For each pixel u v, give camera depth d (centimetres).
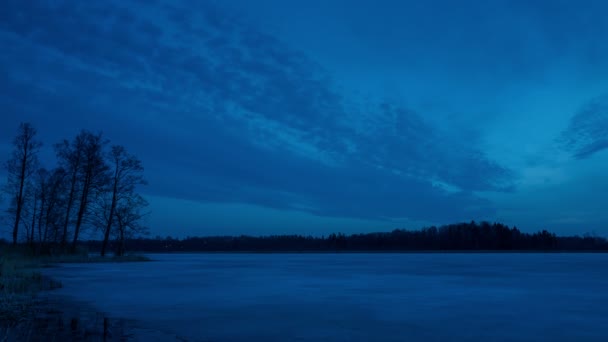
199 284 2381
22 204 4628
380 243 18350
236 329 1159
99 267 3866
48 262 4388
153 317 1321
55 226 4866
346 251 18100
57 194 4834
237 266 4588
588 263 5491
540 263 5512
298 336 1085
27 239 4709
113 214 5222
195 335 1082
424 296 1869
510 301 1719
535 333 1131
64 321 1216
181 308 1503
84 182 5003
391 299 1778
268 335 1095
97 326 1159
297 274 3266
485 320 1308
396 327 1200
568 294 1948
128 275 2966
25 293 1797
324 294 1934
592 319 1323
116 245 5594
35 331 1076
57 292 1900
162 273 3231
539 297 1842
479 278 2869
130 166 5253
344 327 1195
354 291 2072
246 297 1831
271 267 4372
